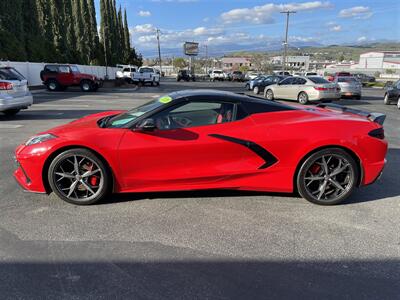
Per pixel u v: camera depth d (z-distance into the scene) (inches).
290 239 132.0
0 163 224.4
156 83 1461.6
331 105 202.8
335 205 164.7
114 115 188.2
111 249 123.5
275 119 164.2
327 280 107.8
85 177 157.9
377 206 164.2
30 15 1083.3
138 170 157.8
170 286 104.0
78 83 955.3
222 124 162.1
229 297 99.4
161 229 138.7
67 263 114.9
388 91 665.0
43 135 162.2
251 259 118.4
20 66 941.8
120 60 2561.5
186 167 159.2
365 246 127.6
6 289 101.9
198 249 124.3
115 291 101.6
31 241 128.0
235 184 162.9
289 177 162.7
